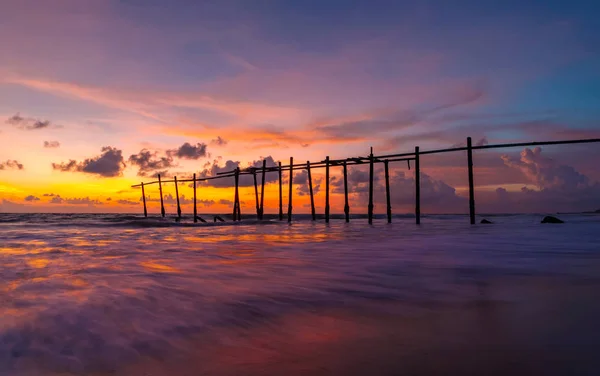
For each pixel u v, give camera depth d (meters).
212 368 2.21
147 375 2.14
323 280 4.84
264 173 31.94
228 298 3.88
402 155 24.30
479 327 2.84
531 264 6.11
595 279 4.76
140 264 6.47
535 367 2.10
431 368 2.13
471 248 8.80
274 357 2.35
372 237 13.13
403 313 3.28
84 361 2.34
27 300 3.83
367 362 2.24
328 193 27.97
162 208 44.12
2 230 19.23
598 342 2.47
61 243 11.30
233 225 26.52
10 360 2.37
